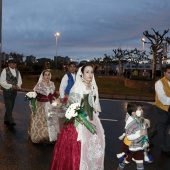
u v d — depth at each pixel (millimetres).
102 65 57906
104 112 11664
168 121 6645
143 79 24031
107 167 5602
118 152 6477
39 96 6848
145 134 4777
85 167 4391
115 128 8750
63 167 4422
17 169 5383
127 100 16125
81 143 4395
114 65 59719
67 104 4668
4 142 7016
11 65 8625
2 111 11242
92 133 4336
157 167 5688
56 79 30094
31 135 6934
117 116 10812
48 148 6609
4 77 8539
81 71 4676
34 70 43062
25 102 13703
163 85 6445
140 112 4688
